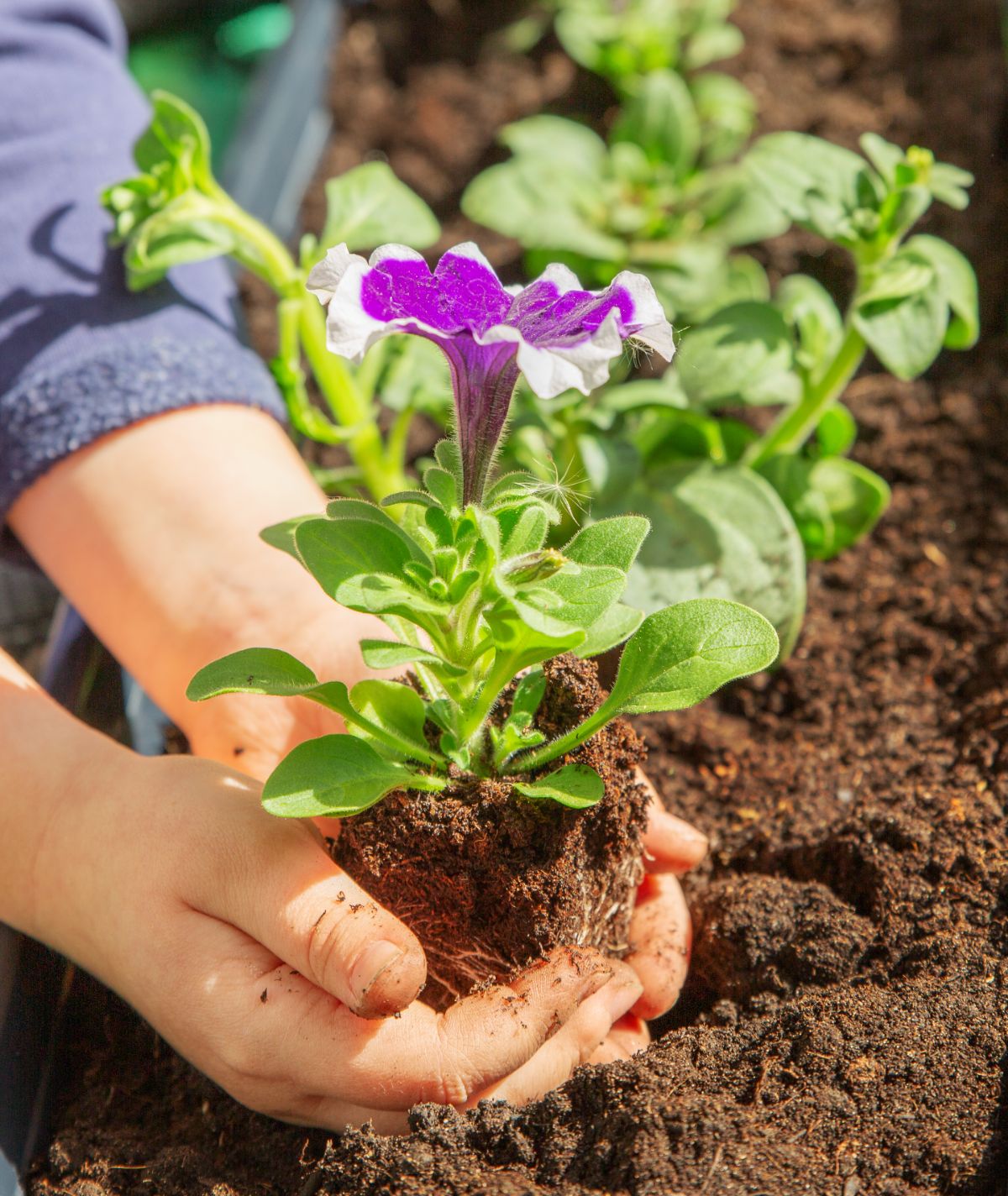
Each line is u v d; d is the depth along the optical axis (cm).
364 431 57
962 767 52
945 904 48
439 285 40
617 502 56
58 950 48
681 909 49
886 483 64
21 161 58
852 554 61
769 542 55
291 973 43
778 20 89
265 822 44
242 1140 46
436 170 83
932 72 84
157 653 52
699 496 56
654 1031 48
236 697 50
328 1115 45
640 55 82
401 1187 42
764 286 69
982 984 46
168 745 56
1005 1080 43
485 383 41
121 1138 47
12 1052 46
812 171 54
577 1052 45
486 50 90
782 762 55
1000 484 63
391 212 58
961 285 54
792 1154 42
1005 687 55
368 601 40
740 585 55
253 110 80
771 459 58
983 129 79
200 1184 45
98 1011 49
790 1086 44
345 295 38
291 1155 45
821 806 52
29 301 55
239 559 51
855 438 66
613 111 86
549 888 44
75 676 55
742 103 79
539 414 58
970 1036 44
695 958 49
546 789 43
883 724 55
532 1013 43
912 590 60
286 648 50
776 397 54
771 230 69
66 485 53
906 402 67
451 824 44
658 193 72
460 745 44
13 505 54
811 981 47
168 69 94
